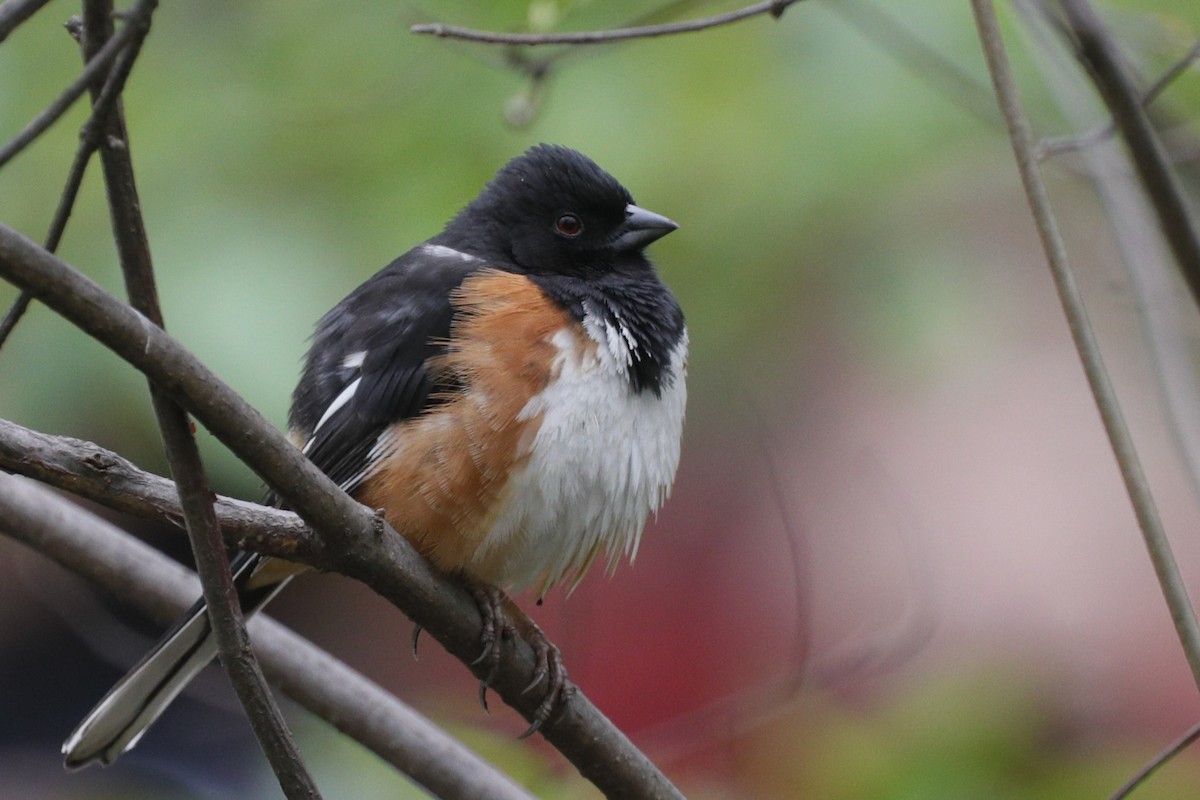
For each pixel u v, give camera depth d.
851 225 8.99
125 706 6.56
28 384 7.60
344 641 11.45
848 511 10.60
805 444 10.68
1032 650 8.71
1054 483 10.89
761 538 10.73
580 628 8.73
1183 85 7.61
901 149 8.27
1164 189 5.52
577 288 7.26
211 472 8.06
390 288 7.31
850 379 10.23
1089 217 9.20
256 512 5.45
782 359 9.57
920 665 8.41
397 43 8.38
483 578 6.79
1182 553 10.75
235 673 4.96
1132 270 5.98
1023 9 6.29
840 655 8.16
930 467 10.86
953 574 10.73
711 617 10.62
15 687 11.44
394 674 11.22
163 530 11.65
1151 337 5.88
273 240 7.91
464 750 7.05
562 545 6.98
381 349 6.93
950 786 7.47
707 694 10.45
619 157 8.30
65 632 11.49
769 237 8.42
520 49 7.46
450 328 6.89
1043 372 10.82
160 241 7.84
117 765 10.14
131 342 4.54
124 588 7.07
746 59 8.38
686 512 10.86
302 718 8.88
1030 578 10.64
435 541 6.69
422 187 8.17
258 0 8.45
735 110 8.32
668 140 8.30
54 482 5.05
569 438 6.79
